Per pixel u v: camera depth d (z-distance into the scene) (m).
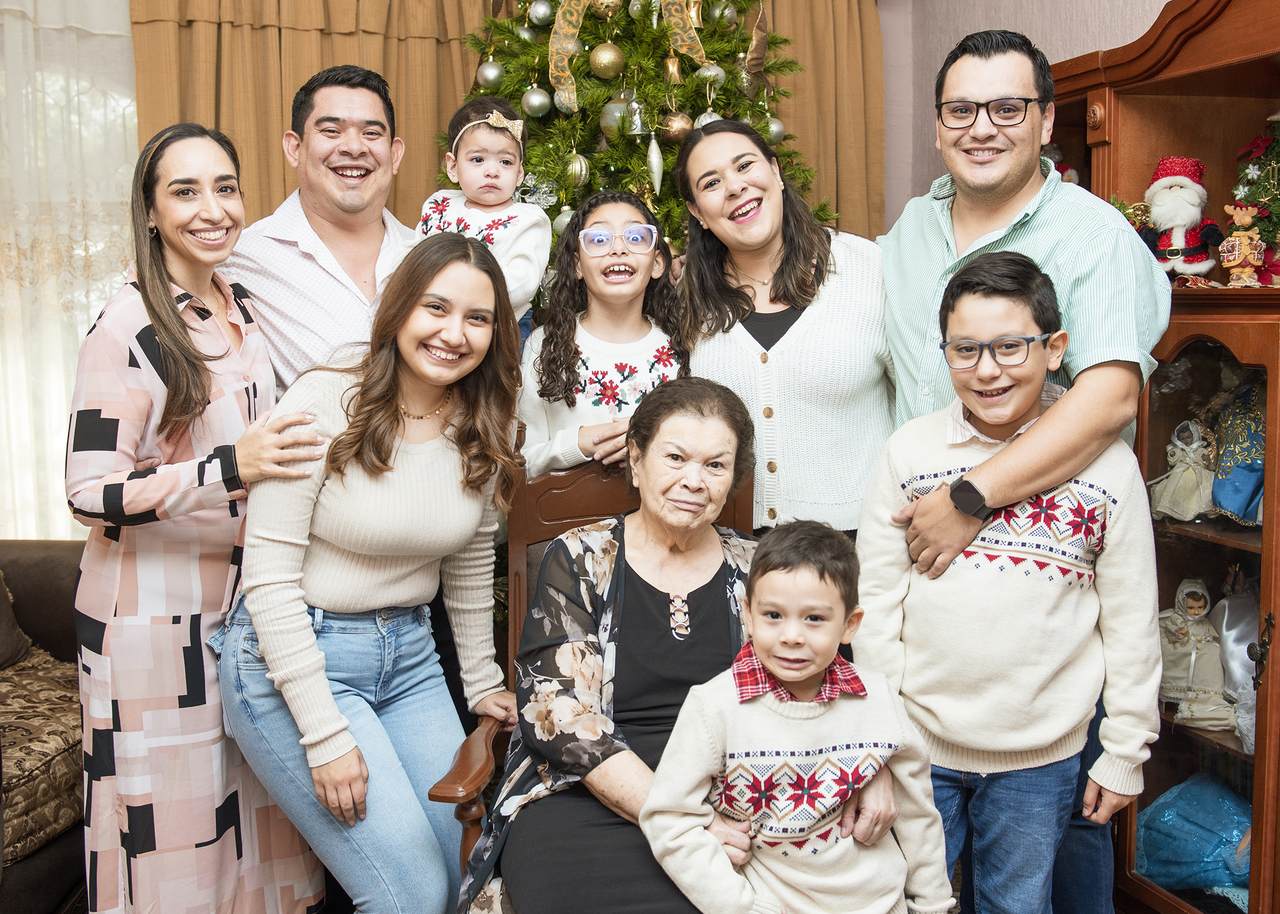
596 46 2.67
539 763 1.52
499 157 2.42
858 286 1.98
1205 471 1.89
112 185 3.26
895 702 1.36
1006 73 1.61
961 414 1.58
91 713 1.65
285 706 1.59
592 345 2.06
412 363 1.55
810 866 1.29
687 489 1.49
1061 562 1.46
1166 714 2.01
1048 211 1.66
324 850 1.59
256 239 2.07
